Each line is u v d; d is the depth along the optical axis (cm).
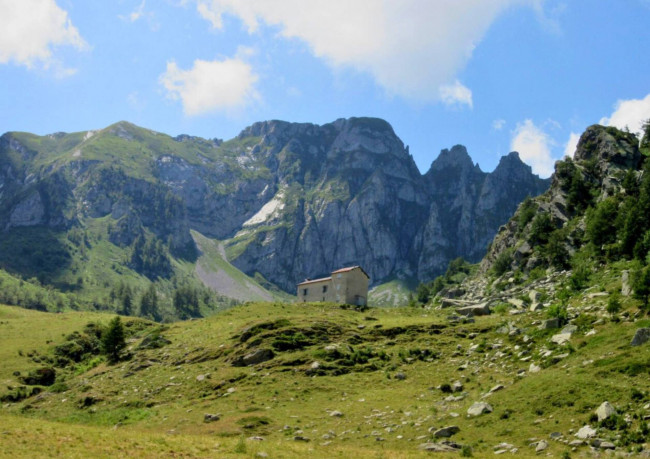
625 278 7219
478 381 5656
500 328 7562
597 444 3412
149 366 8794
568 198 14188
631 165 14150
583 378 4412
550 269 11606
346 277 12775
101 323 14425
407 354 7306
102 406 7119
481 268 18050
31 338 12825
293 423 5097
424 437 4181
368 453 3644
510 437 3875
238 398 6303
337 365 7150
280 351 7938
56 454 3120
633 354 4597
